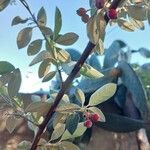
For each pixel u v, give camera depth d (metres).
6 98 0.35
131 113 0.74
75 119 0.35
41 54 0.33
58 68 0.33
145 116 0.70
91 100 0.35
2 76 0.33
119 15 0.35
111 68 0.70
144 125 0.69
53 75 0.34
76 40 0.33
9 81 0.33
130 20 0.36
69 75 0.33
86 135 0.71
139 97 0.69
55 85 0.60
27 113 0.36
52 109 0.33
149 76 0.92
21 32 0.32
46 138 0.60
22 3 0.31
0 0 0.32
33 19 0.32
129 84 0.70
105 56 0.74
